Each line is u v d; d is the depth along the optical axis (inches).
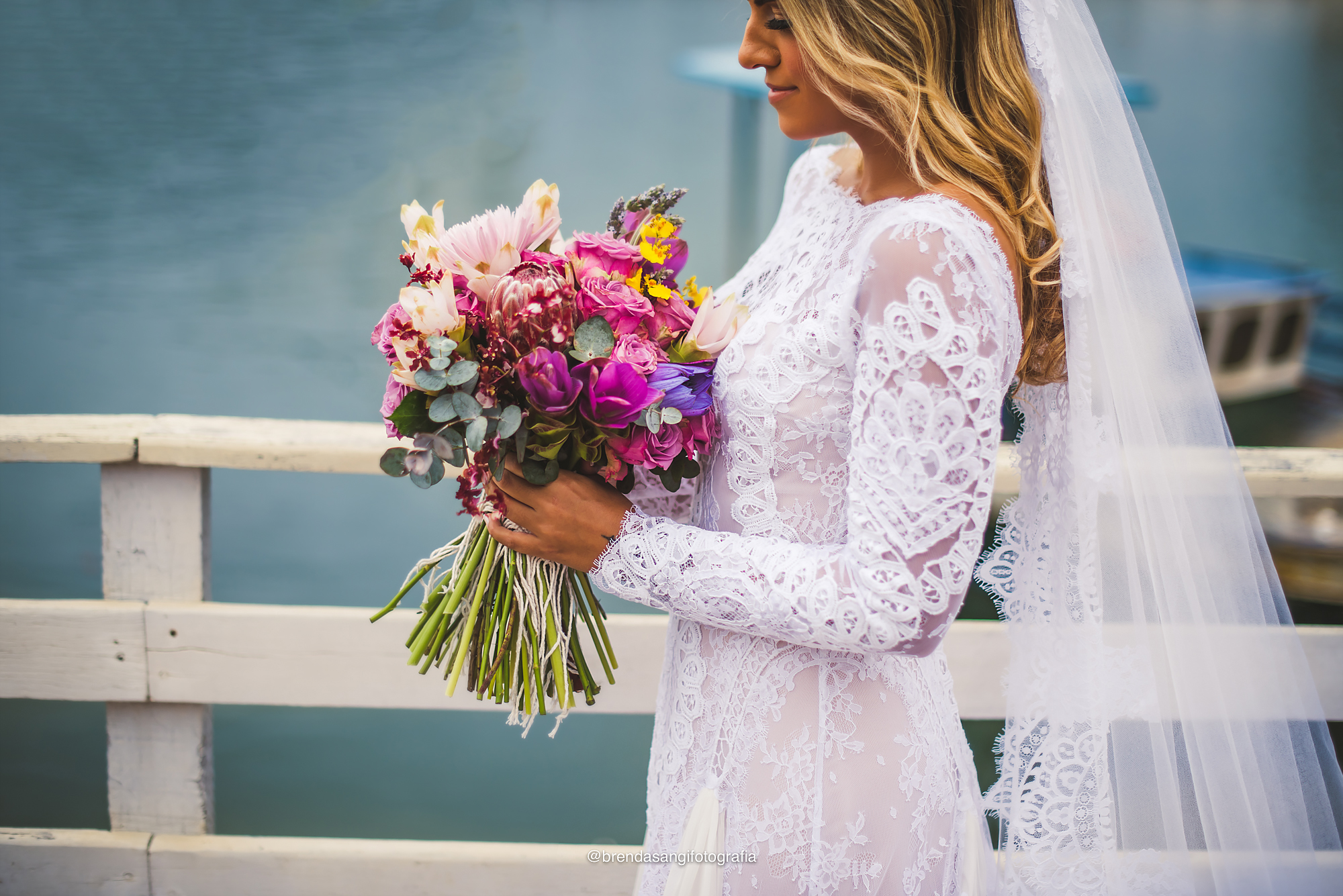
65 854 71.1
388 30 640.4
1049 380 46.5
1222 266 287.9
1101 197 44.4
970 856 48.6
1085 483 44.6
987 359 38.5
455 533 200.2
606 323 43.0
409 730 149.3
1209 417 46.1
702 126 540.4
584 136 510.6
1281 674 46.9
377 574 182.5
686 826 46.2
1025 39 43.0
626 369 42.0
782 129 46.7
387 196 423.2
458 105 538.3
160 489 69.5
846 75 41.8
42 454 66.9
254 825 124.7
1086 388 44.1
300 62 571.8
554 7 737.6
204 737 72.7
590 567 45.3
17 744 140.9
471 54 623.8
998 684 71.7
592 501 44.9
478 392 41.6
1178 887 45.8
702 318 45.3
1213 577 46.2
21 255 345.4
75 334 289.7
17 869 71.1
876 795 44.8
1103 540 45.4
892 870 45.1
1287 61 621.6
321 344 293.7
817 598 39.9
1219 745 46.1
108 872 71.4
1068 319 44.1
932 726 47.3
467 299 44.1
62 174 415.2
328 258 361.7
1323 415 261.0
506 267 44.4
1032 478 48.4
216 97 512.4
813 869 44.4
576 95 574.6
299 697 70.5
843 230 45.5
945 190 41.6
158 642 69.9
